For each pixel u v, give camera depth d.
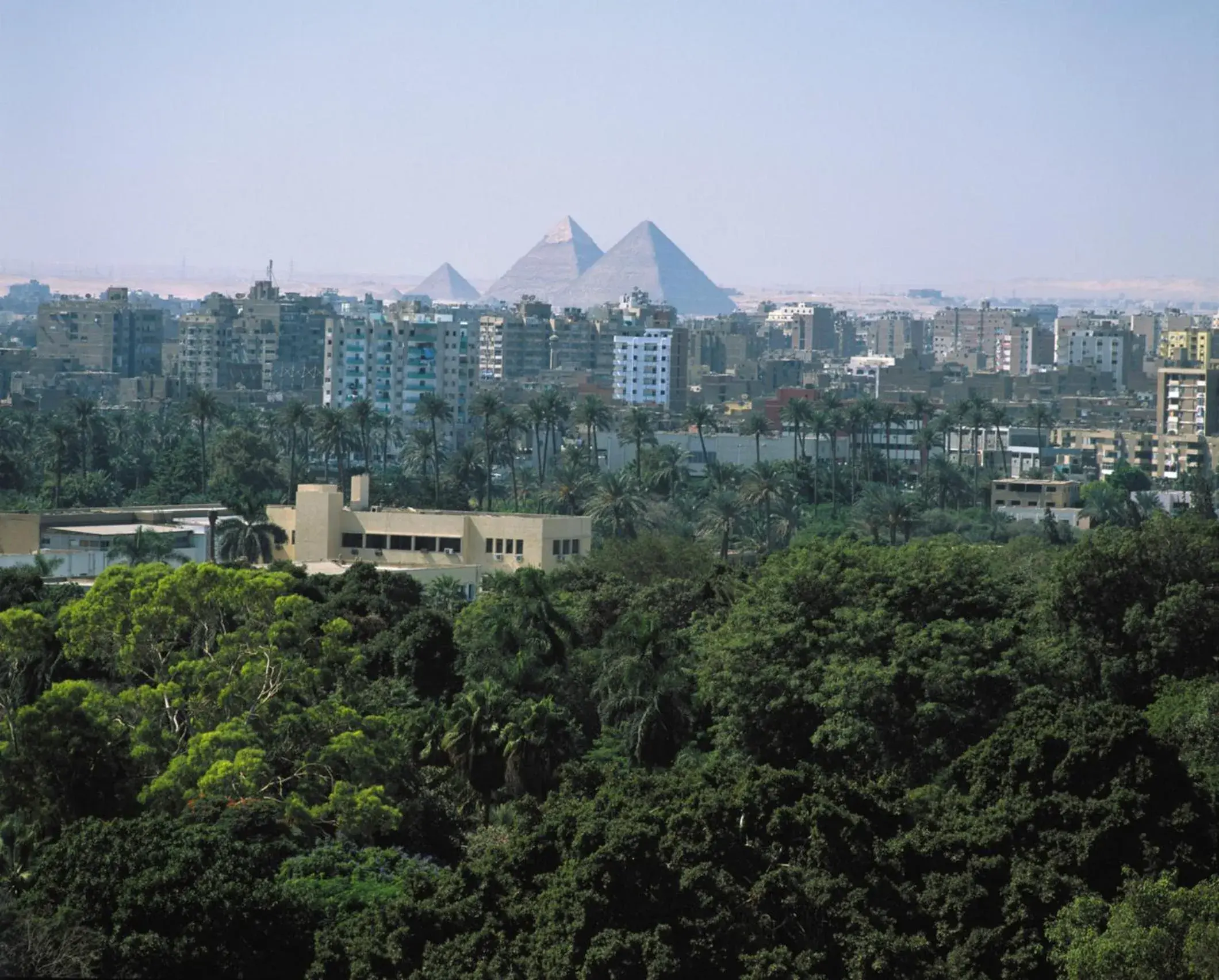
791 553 160.25
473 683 148.38
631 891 101.12
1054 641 152.00
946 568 150.62
